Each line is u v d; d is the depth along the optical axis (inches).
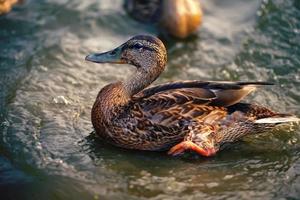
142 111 463.8
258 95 550.0
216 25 677.9
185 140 462.9
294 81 575.2
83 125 509.4
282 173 456.1
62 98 547.2
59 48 627.8
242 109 478.6
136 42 483.5
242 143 486.3
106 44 646.5
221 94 472.7
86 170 458.9
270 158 471.5
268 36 648.4
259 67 603.2
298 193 436.5
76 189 441.7
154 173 454.3
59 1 708.0
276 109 531.5
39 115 521.7
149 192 435.8
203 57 626.8
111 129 470.3
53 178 453.4
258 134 493.7
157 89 481.4
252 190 439.5
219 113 471.8
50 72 586.9
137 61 484.4
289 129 500.7
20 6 696.4
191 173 454.3
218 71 602.5
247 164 464.4
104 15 689.6
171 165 462.0
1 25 666.2
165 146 473.7
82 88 565.6
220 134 473.4
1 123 511.2
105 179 449.4
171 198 430.0
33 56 612.1
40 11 690.8
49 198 438.9
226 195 434.3
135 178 449.4
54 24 671.8
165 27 663.1
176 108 465.7
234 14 693.9
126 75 592.4
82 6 701.9
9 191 446.3
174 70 606.5
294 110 530.3
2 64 598.2
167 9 660.7
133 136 467.5
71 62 606.5
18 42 637.3
